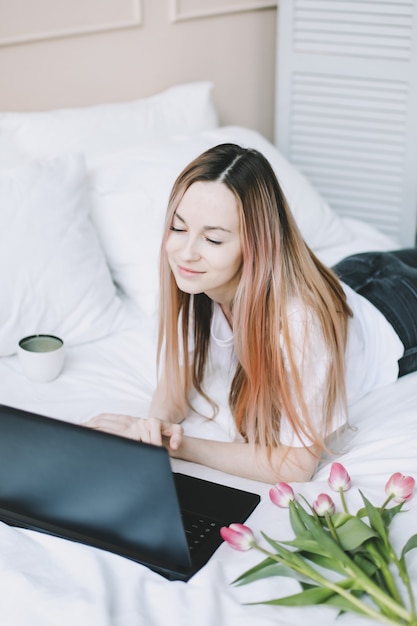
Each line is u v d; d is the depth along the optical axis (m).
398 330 1.91
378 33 2.97
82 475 1.30
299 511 1.30
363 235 2.79
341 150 3.19
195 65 3.06
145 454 1.22
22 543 1.29
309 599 1.15
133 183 2.28
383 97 3.05
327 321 1.55
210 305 1.74
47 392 1.87
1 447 1.34
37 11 2.55
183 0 2.92
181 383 1.78
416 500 1.39
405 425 1.67
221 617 1.15
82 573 1.23
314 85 3.12
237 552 1.30
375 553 1.20
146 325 2.18
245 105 3.32
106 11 2.72
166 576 1.28
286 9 3.04
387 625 1.12
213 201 1.45
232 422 1.74
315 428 1.58
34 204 2.06
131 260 2.23
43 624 1.12
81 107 2.78
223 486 1.49
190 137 2.49
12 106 2.61
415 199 3.17
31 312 2.01
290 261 1.54
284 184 2.55
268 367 1.55
